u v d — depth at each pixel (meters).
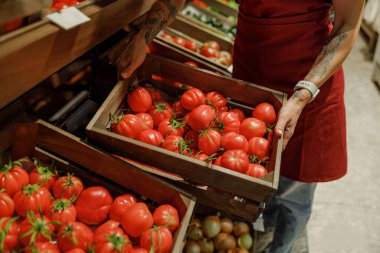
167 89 1.59
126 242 1.03
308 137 1.68
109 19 1.30
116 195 1.24
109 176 1.24
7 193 1.09
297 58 1.54
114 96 1.32
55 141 1.22
